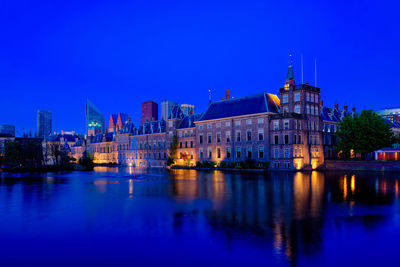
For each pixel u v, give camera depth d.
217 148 90.44
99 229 19.08
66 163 97.81
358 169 70.62
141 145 128.00
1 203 28.58
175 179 52.53
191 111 114.38
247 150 82.50
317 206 25.50
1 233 18.45
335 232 17.92
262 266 13.35
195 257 14.42
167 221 20.72
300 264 13.51
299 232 17.91
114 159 148.62
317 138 81.19
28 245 16.36
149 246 15.91
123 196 32.34
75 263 13.95
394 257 14.24
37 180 53.69
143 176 61.38
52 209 25.42
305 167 75.94
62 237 17.59
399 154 70.62
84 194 34.31
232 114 87.31
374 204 26.27
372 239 16.67
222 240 16.62
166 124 112.69
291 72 80.81
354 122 75.12
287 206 25.56
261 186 39.88
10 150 118.19
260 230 18.36
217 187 39.28
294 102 79.06
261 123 79.50
